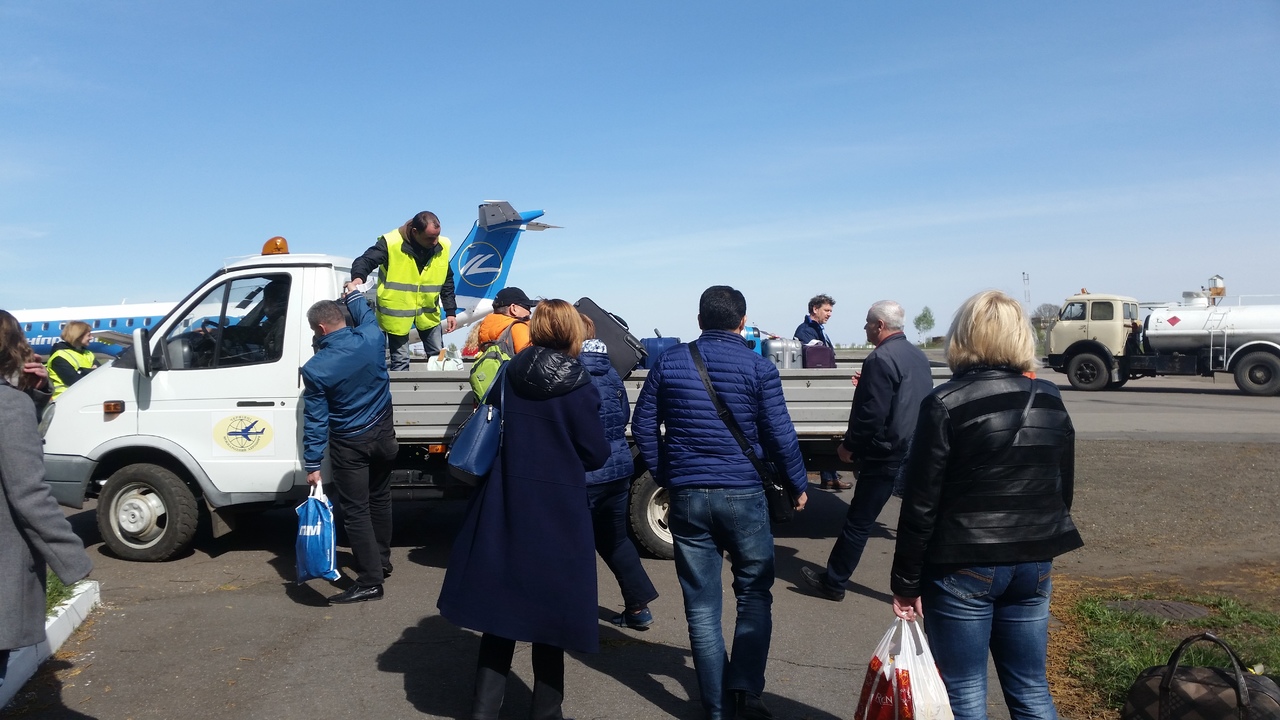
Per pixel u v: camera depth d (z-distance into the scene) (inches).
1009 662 121.0
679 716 161.2
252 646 193.6
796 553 284.7
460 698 167.3
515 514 144.5
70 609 200.8
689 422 155.6
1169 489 367.9
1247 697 125.6
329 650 191.5
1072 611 216.8
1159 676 135.3
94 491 276.1
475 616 142.3
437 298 303.1
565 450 146.9
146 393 262.7
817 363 293.1
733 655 155.3
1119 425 557.0
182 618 211.9
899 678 119.3
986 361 120.1
